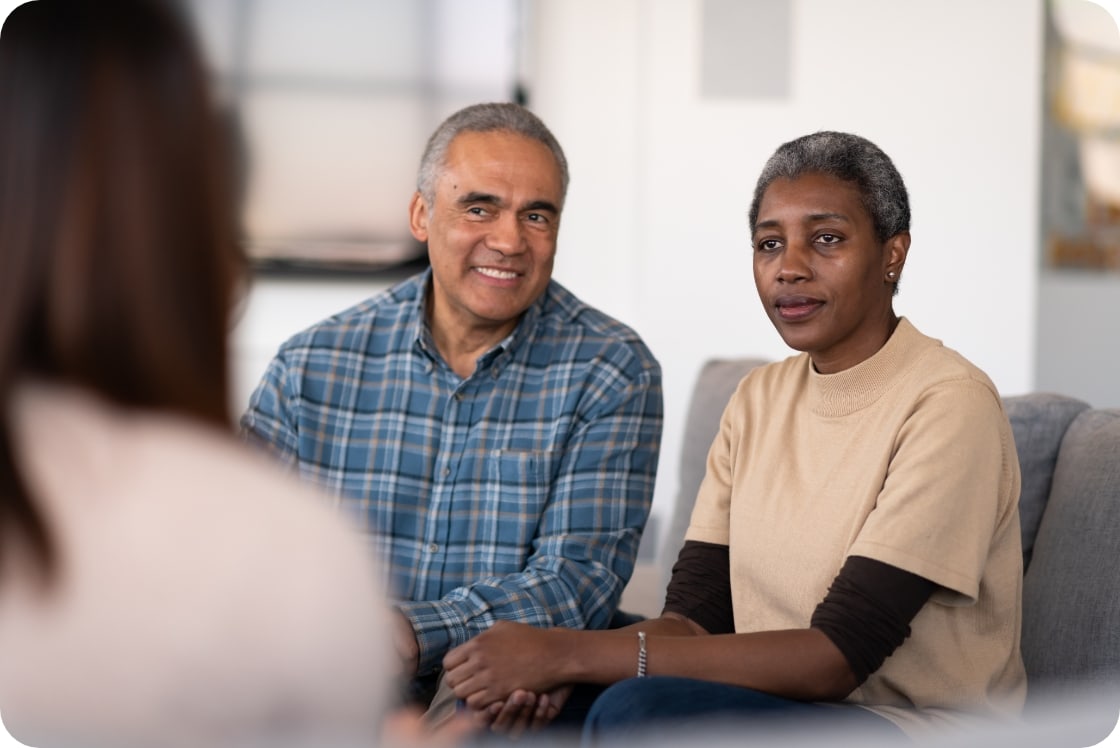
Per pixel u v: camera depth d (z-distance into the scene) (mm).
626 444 1905
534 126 1910
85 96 613
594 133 4555
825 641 1368
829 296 1521
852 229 1520
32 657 592
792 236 1538
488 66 4445
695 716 1250
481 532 1885
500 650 1448
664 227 4461
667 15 4430
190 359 625
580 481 1882
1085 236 5094
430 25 4422
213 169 635
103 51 619
